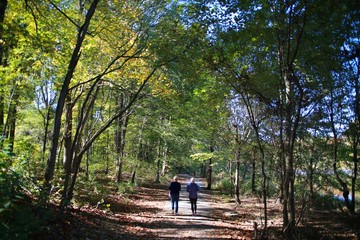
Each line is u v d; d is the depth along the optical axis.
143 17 10.87
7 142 7.49
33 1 8.94
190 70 10.54
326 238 10.30
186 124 21.30
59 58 10.25
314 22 9.28
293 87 10.74
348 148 15.88
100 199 14.08
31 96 13.14
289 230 9.78
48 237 6.50
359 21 8.75
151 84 13.64
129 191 21.02
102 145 24.95
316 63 10.22
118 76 12.70
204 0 9.12
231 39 9.61
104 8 9.95
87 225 9.12
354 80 12.67
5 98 12.30
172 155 33.31
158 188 28.44
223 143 20.42
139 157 28.50
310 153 10.69
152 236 9.92
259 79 11.38
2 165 5.66
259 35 9.80
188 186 15.28
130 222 11.73
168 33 10.02
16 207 5.04
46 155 15.63
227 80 10.80
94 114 20.44
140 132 26.39
